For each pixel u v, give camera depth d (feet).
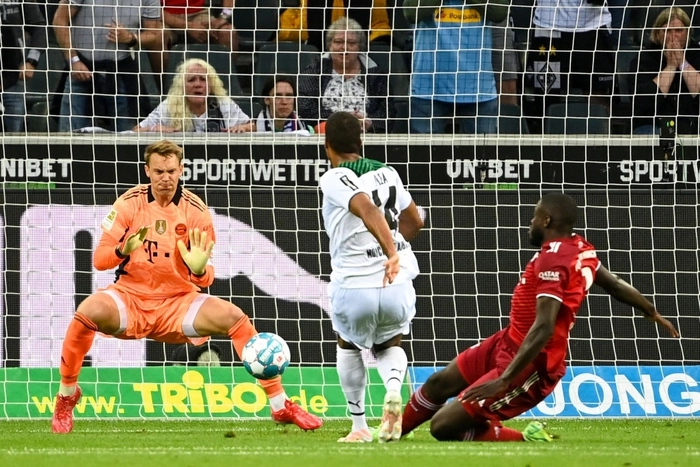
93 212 102.94
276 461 55.98
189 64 119.03
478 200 103.50
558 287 66.85
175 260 85.66
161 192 84.99
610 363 103.24
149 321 85.35
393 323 71.41
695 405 102.17
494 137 104.17
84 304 83.87
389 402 68.95
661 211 103.55
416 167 104.17
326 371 102.42
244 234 103.24
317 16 133.59
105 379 101.14
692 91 124.47
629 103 125.59
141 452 62.59
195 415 100.53
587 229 103.71
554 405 101.91
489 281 103.35
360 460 56.34
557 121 123.34
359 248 70.03
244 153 103.60
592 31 128.36
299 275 103.40
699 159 104.27
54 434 82.58
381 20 133.18
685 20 124.36
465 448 64.13
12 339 101.86
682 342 103.35
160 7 119.85
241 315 85.76
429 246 103.40
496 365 71.41
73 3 126.52
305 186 103.81
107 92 126.72
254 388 101.30
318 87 123.24
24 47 118.21
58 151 103.04
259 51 125.70
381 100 122.72
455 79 116.37
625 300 73.67
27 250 102.22
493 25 123.65
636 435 84.07
